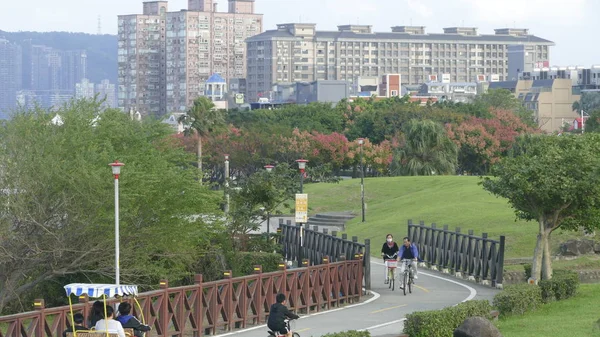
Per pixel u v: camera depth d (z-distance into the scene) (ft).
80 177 124.26
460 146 484.74
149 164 136.87
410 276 136.26
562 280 120.37
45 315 76.79
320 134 483.92
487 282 147.13
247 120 583.99
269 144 458.09
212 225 142.72
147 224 131.13
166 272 133.80
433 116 526.16
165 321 90.94
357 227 253.03
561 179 128.98
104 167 126.72
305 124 552.00
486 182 137.59
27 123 131.85
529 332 90.63
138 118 161.79
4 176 126.11
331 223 273.75
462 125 492.95
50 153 129.39
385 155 464.24
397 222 238.48
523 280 153.69
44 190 126.62
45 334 77.15
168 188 131.75
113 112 150.51
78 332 70.23
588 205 132.46
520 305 107.86
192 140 451.12
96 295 77.97
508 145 503.61
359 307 121.70
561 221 137.49
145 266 129.80
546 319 101.19
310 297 116.06
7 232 124.16
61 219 127.44
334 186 330.34
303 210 152.76
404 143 417.28
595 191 130.00
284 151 458.09
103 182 124.26
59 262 131.23
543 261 136.67
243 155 452.35
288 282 112.47
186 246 135.33
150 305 88.74
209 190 143.54
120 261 129.18
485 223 214.28
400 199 286.66
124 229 128.57
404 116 528.63
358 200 311.88
